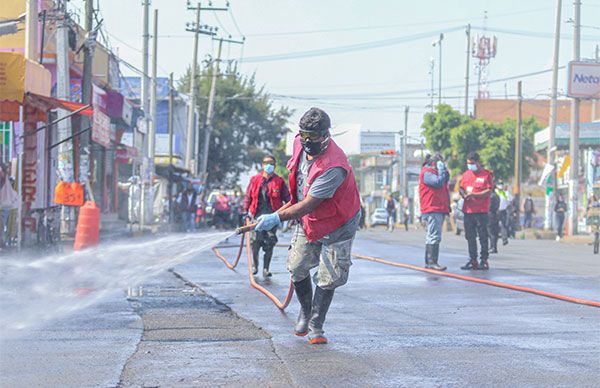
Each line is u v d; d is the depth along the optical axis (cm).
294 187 756
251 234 1410
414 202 8362
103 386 563
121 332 788
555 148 4325
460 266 1653
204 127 7325
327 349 705
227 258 1873
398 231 4975
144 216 4266
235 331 800
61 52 2394
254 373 607
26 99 1956
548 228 4441
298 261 752
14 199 1986
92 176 3284
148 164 4247
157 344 726
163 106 7031
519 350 699
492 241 2248
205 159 6600
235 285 1255
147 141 4478
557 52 4278
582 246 2928
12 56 1806
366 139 8669
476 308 973
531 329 813
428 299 1062
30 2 2080
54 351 689
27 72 1845
